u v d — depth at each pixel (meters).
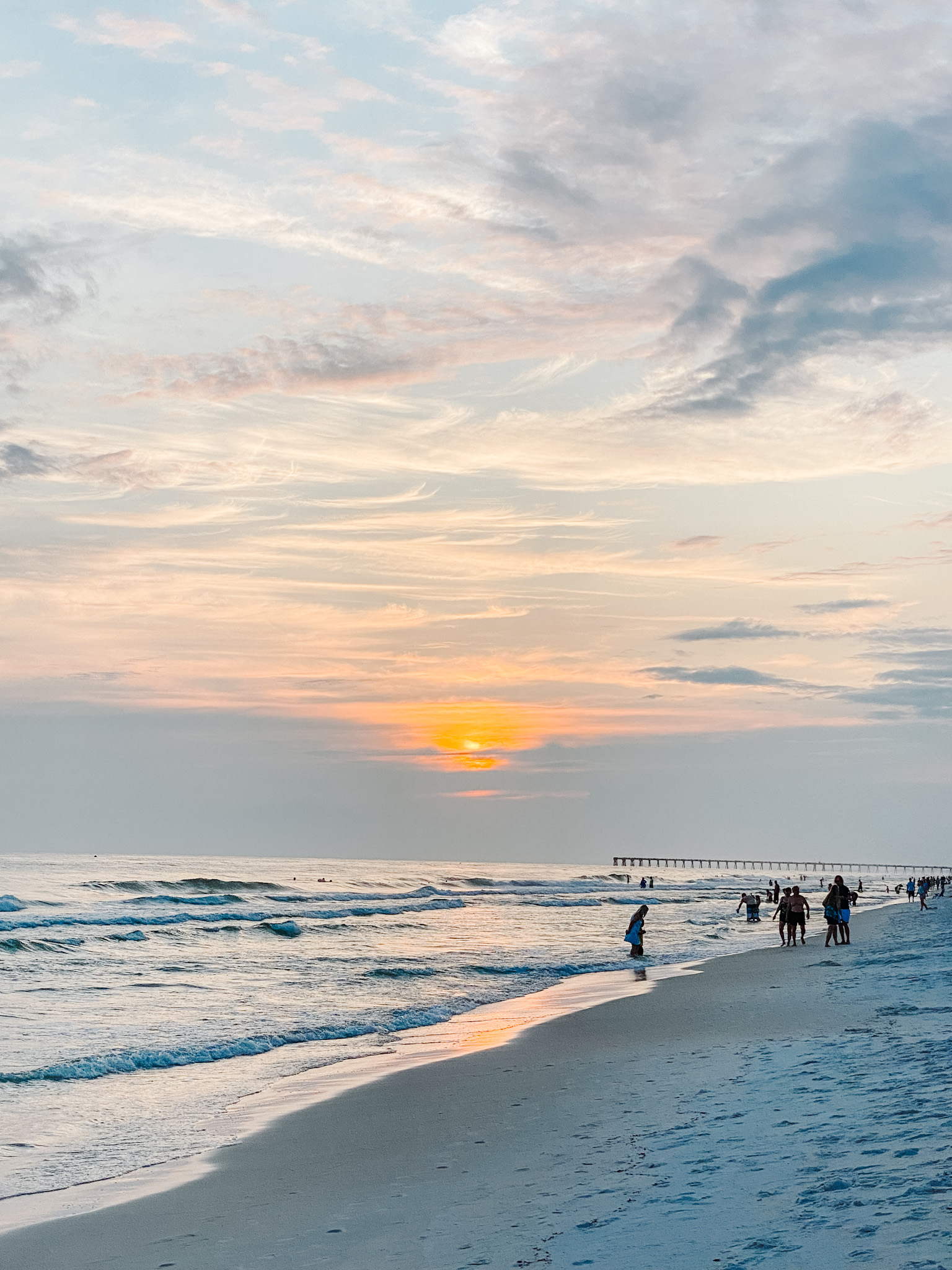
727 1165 6.75
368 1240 6.12
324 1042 15.76
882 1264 4.45
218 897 68.69
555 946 34.66
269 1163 8.63
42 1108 11.11
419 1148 8.72
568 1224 5.89
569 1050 13.84
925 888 56.41
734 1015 15.89
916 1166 6.04
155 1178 8.29
